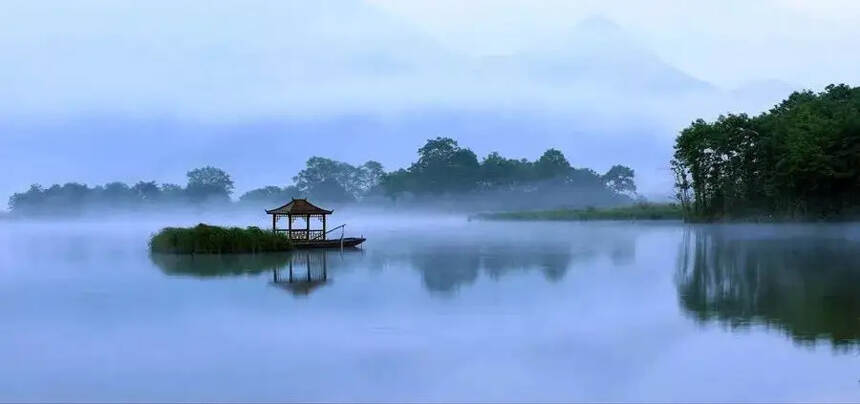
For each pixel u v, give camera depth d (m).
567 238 65.88
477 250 51.75
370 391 15.66
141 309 25.83
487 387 15.84
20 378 16.89
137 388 16.06
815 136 80.69
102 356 18.86
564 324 22.22
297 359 18.27
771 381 15.95
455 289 30.06
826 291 28.17
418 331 21.41
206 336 21.06
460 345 19.56
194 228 52.62
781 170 82.56
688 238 61.72
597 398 15.04
